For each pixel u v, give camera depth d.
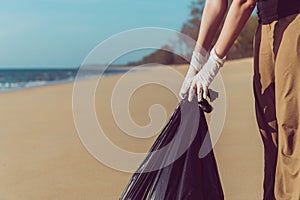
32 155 6.75
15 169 5.88
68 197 4.53
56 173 5.52
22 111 13.98
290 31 2.33
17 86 42.25
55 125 10.05
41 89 26.33
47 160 6.32
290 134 2.40
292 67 2.34
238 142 6.42
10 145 7.71
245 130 7.29
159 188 2.55
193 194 2.51
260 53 2.54
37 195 4.70
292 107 2.37
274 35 2.41
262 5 2.45
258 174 4.81
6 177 5.49
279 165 2.47
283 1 2.34
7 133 9.09
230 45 2.43
